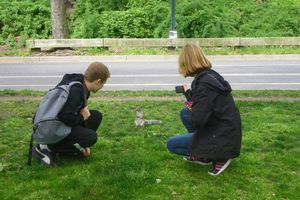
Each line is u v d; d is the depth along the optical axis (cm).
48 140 478
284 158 535
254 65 1548
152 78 1281
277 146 585
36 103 875
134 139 607
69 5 2509
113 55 1800
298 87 1127
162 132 653
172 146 509
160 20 2219
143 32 2203
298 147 584
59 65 1600
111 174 475
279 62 1628
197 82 451
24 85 1193
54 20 2031
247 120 717
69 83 484
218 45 1930
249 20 2289
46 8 2388
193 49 459
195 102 446
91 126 544
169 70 1436
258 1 2484
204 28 2092
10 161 522
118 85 1168
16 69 1516
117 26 2202
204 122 444
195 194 436
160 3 2308
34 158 525
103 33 2208
